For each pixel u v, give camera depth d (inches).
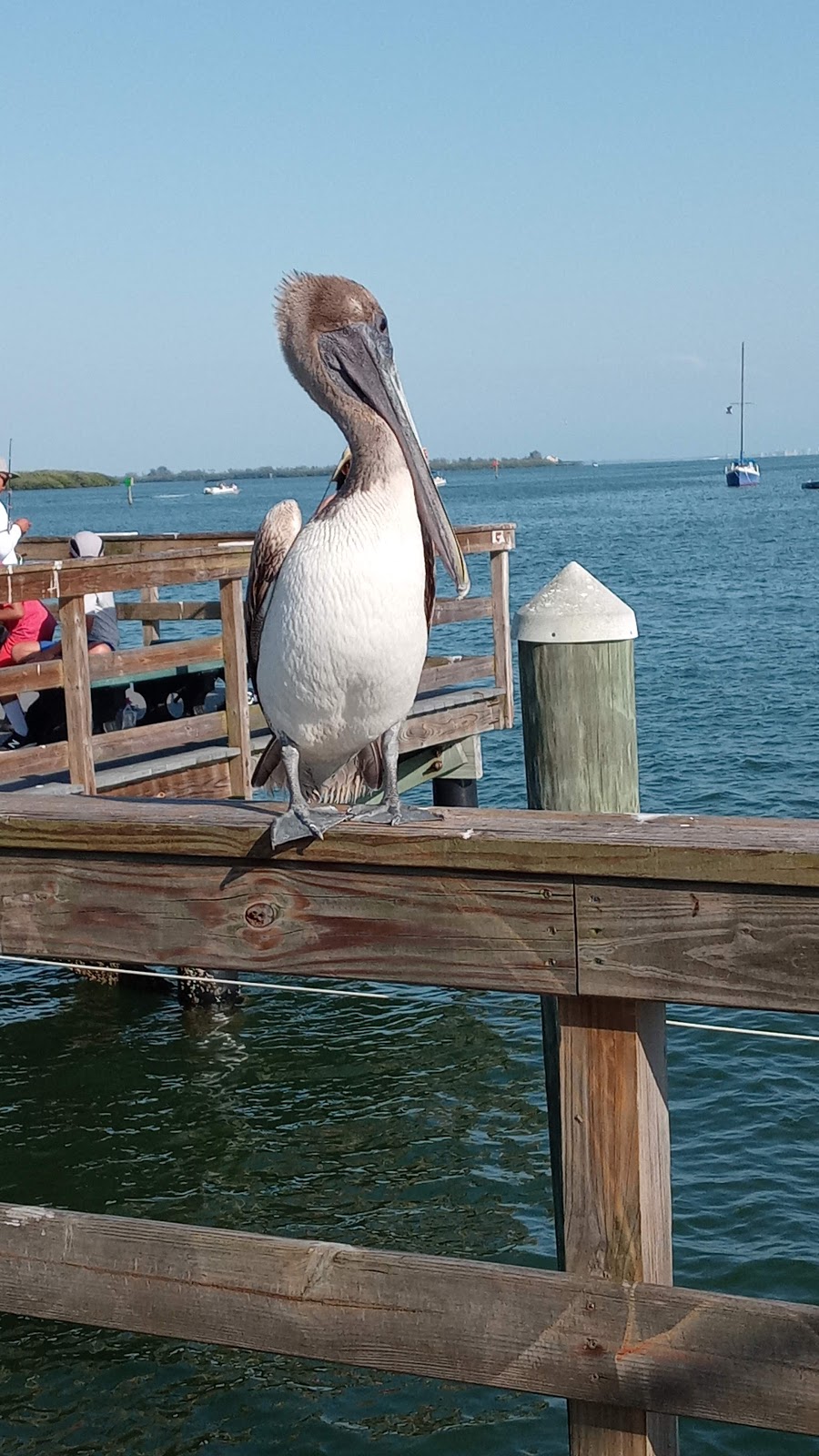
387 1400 199.3
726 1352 94.0
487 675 422.3
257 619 149.7
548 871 97.5
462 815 107.7
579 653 155.6
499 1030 329.7
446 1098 295.0
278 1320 103.7
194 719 339.3
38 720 368.5
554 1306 98.0
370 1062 314.0
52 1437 194.4
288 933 106.7
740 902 93.4
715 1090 287.6
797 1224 235.5
